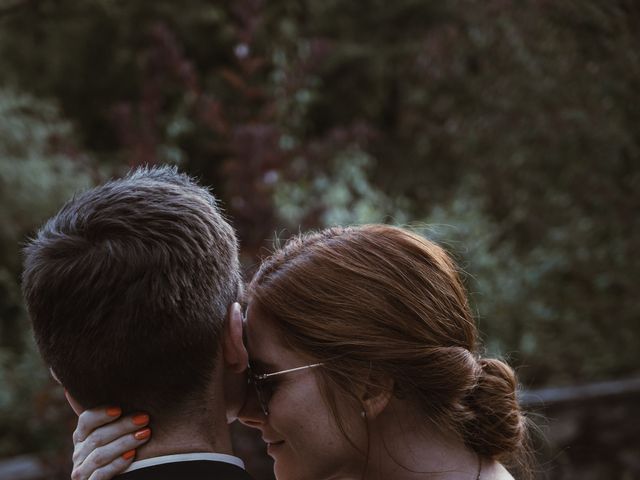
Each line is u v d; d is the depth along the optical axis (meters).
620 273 5.34
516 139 5.55
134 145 4.28
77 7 9.88
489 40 5.74
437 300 1.23
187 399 1.03
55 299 1.00
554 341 5.68
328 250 1.25
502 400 1.26
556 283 5.88
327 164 5.49
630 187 4.73
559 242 5.62
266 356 1.23
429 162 8.43
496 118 5.71
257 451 3.68
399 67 9.91
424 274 1.23
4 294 7.05
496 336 5.57
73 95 10.11
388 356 1.18
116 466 1.02
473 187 6.61
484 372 1.27
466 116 6.61
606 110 4.29
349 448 1.21
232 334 1.07
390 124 10.63
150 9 9.73
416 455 1.21
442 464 1.21
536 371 5.48
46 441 5.24
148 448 1.03
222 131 4.26
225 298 1.06
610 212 4.99
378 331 1.19
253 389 1.24
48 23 9.89
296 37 9.31
